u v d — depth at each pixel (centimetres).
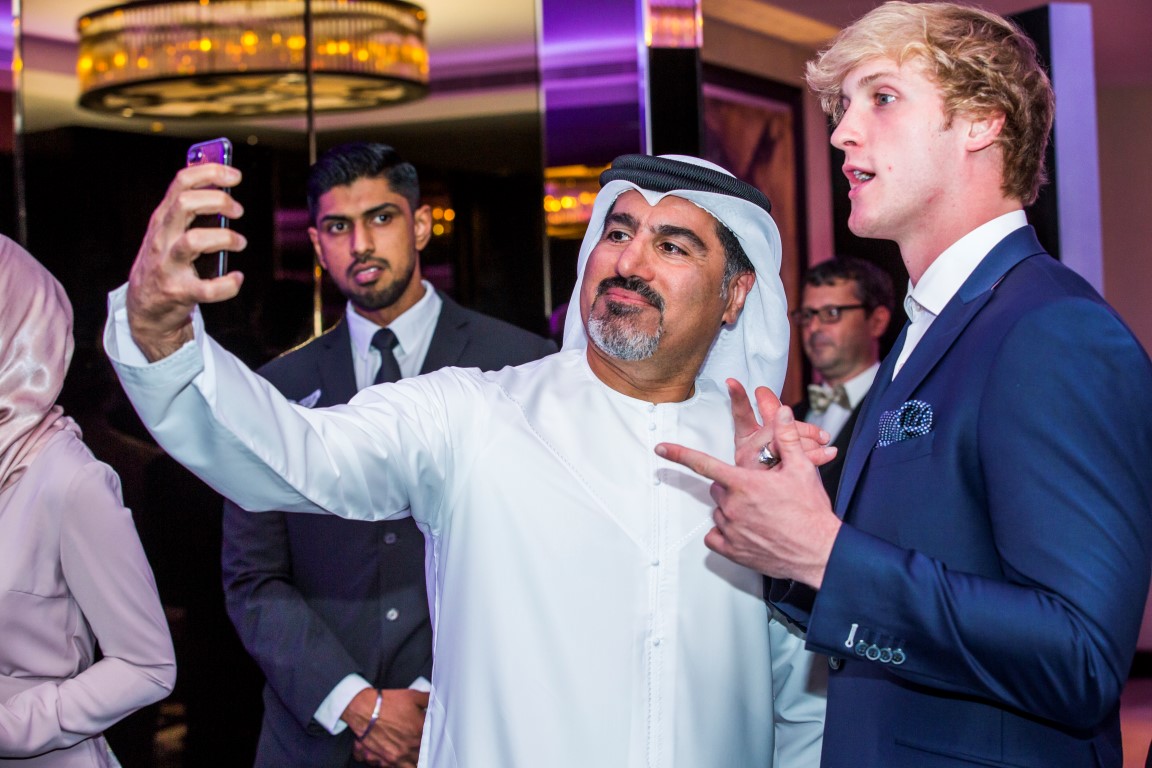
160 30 290
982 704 129
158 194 292
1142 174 678
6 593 182
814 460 136
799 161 558
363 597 246
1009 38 140
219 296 114
